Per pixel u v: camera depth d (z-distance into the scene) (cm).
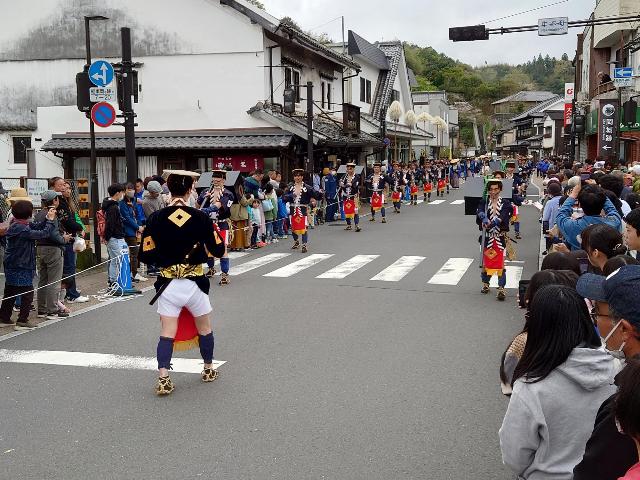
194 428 544
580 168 1702
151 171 2302
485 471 462
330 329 849
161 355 625
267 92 2398
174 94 2412
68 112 2442
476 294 1066
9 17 2473
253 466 474
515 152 8288
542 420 279
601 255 504
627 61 2903
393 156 4316
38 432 542
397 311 948
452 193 3750
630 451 233
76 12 2436
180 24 2386
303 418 560
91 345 792
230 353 751
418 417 558
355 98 3700
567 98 4169
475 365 698
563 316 283
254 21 2316
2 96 2502
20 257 868
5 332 860
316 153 2623
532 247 1569
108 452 502
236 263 1415
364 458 484
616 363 292
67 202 1005
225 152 2284
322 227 2089
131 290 1103
